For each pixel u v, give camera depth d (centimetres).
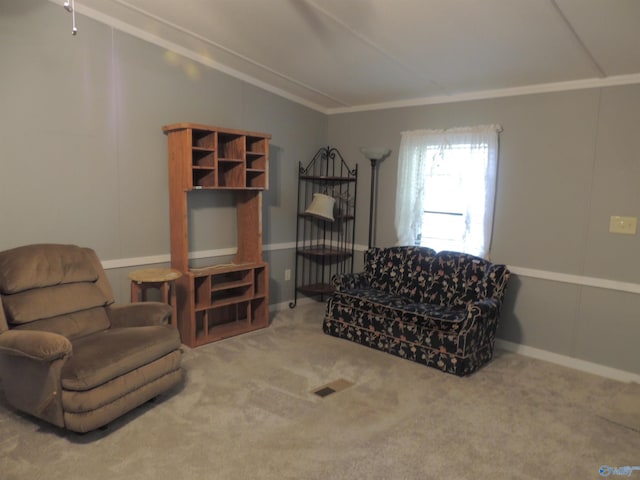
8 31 290
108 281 327
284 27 314
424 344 343
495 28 276
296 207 496
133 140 356
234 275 427
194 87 389
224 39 350
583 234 348
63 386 226
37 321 262
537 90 362
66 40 315
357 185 496
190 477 208
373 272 427
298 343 385
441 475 216
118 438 238
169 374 276
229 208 429
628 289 329
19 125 299
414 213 439
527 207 374
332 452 231
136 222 364
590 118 339
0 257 265
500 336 394
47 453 224
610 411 283
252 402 281
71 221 329
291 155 483
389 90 421
